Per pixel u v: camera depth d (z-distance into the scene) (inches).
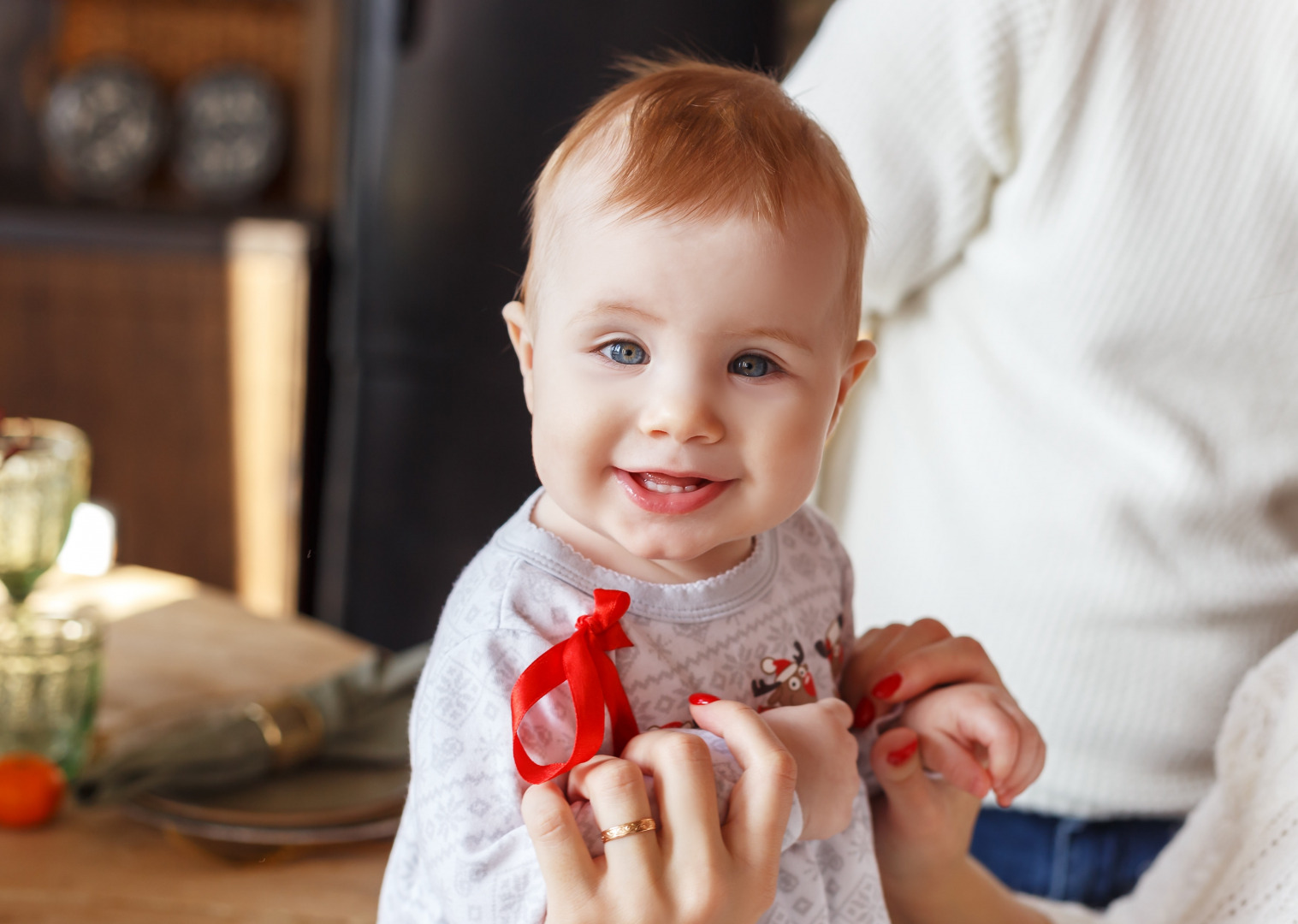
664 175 21.4
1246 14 32.8
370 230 90.0
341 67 103.9
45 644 38.8
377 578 94.1
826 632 26.9
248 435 108.6
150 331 107.0
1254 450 34.3
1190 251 33.4
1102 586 35.1
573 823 19.8
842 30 37.4
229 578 110.8
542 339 22.6
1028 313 35.4
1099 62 33.3
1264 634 35.8
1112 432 34.6
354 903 33.3
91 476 108.7
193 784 36.3
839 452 42.0
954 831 27.7
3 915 31.6
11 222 105.6
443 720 22.2
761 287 20.9
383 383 91.6
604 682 22.0
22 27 121.2
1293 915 24.0
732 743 21.4
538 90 82.2
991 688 27.1
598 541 24.0
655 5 79.9
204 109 120.9
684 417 20.6
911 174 35.6
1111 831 37.2
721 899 19.4
